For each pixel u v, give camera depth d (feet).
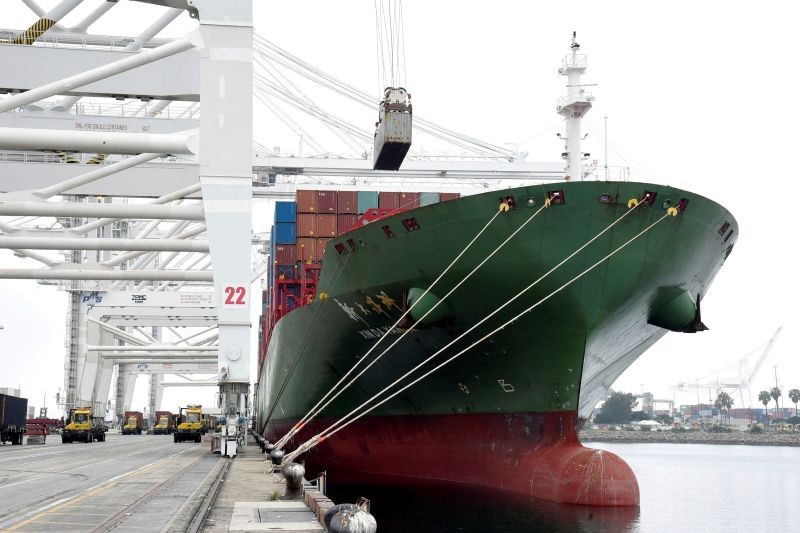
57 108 101.14
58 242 102.68
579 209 66.08
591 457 71.61
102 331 252.62
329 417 101.50
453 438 83.87
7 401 161.38
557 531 60.85
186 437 181.78
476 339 74.54
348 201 112.47
